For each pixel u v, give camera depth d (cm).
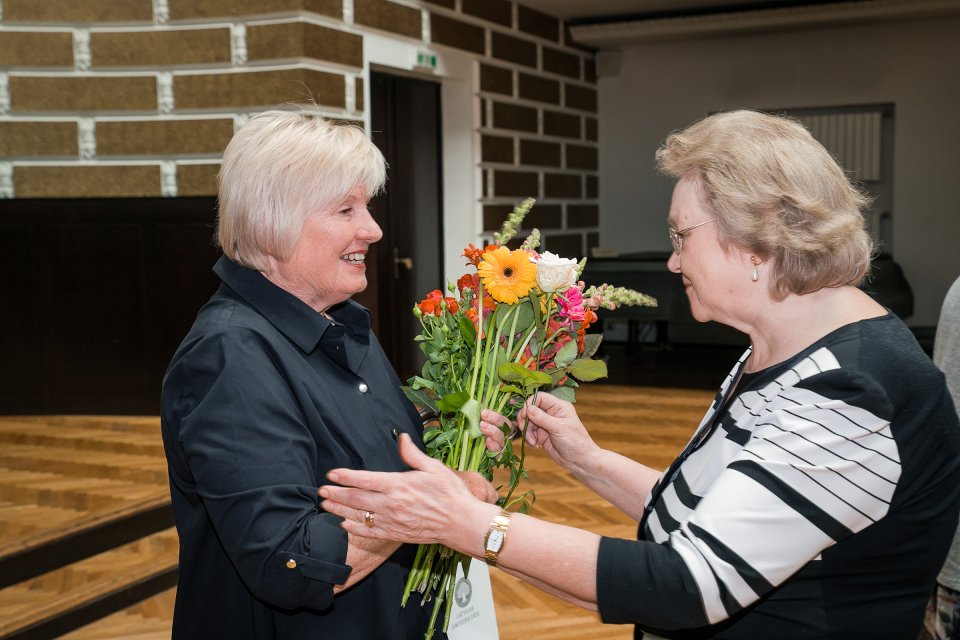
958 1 813
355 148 134
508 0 794
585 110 956
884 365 109
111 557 368
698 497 123
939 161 890
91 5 561
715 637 117
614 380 771
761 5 879
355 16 595
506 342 145
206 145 568
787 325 118
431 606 147
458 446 138
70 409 590
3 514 382
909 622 112
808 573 111
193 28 561
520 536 112
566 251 920
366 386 142
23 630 301
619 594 109
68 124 575
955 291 191
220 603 131
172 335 582
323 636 130
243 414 120
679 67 961
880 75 900
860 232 115
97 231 582
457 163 748
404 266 696
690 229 120
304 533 117
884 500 107
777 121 119
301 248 131
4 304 586
